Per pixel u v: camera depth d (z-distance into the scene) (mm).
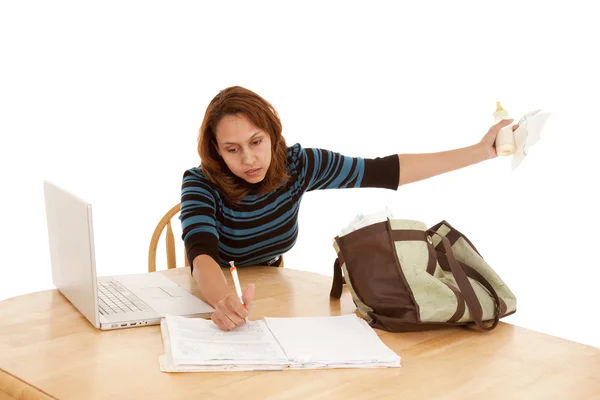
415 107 3801
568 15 3299
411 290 1441
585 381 1208
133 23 3467
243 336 1381
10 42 3207
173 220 3711
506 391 1163
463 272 1455
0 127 3236
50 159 3363
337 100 3920
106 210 3568
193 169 1906
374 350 1315
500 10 3465
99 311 1533
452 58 3660
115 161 3555
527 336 1434
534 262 3459
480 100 3625
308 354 1281
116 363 1272
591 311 3113
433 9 3652
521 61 3457
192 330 1396
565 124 3410
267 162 1749
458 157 1936
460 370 1253
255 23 3732
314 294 1730
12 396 1179
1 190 3268
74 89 3387
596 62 3268
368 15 3805
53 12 3275
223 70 3705
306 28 3840
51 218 1733
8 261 3281
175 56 3596
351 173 1961
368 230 1499
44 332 1443
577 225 3449
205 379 1200
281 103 3885
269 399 1124
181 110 3670
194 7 3586
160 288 1743
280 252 2053
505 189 3668
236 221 1896
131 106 3547
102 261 3531
